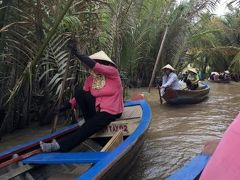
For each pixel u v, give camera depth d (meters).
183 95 10.80
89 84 5.74
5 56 6.38
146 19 14.62
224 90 16.91
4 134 7.59
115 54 9.73
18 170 4.25
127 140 4.79
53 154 4.54
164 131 7.58
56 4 6.02
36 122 8.57
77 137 5.00
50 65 7.70
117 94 5.41
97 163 3.96
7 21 5.97
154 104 11.38
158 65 17.61
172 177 2.58
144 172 5.25
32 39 6.41
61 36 6.66
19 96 7.46
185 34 16.97
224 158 1.74
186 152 6.10
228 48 23.22
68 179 4.45
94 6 6.85
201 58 26.95
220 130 7.60
